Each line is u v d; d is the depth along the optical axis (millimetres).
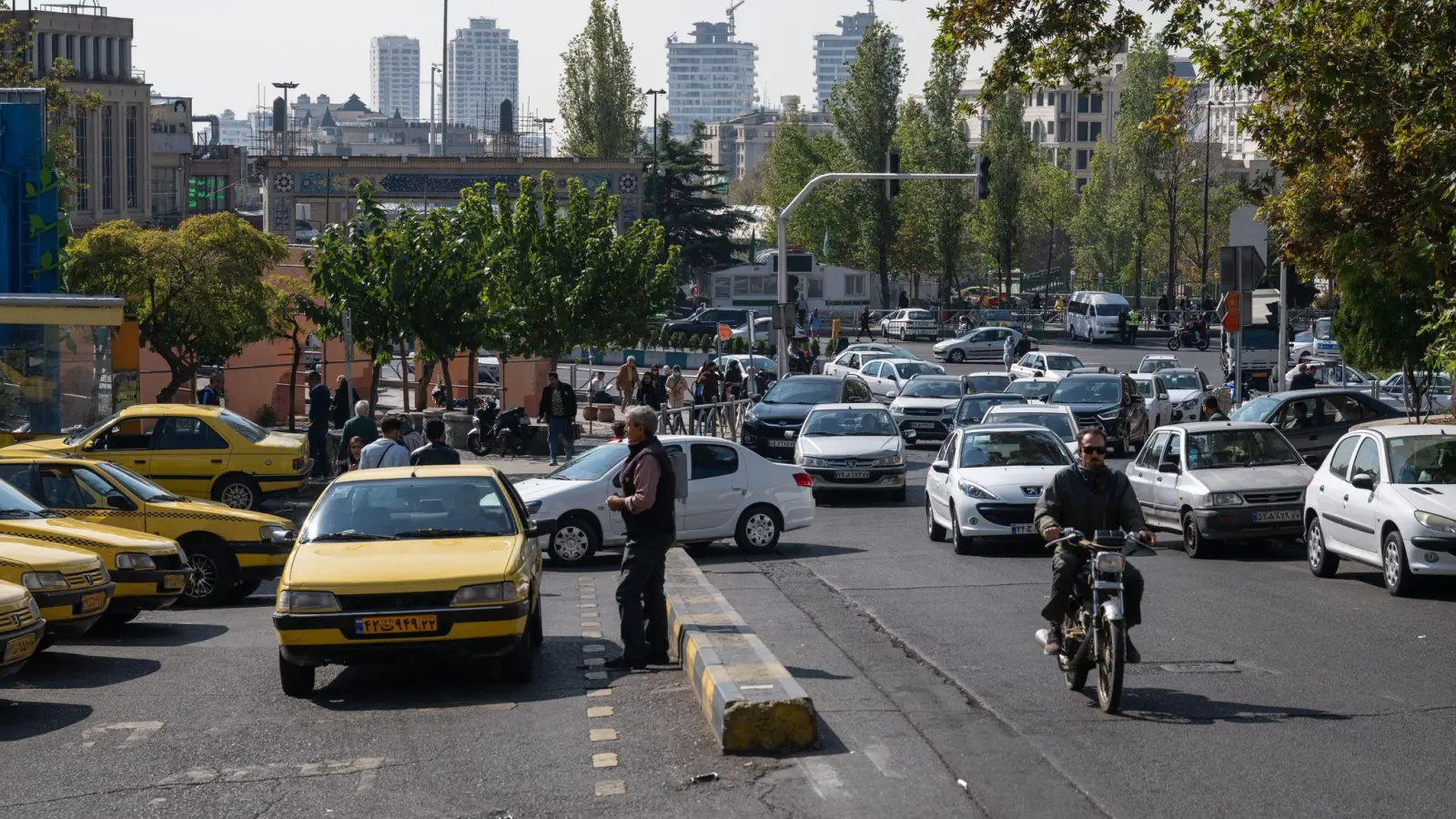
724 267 98000
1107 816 7094
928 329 81938
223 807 7727
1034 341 77375
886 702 9703
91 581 12844
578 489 18797
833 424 27203
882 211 88812
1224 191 88438
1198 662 11125
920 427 37594
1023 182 94250
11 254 27641
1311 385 35906
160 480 22750
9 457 16719
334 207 78438
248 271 33156
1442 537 14164
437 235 32000
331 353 47344
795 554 19438
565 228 37938
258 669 12133
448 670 11844
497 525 11766
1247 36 15984
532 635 12391
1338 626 12805
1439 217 15891
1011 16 19016
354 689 11117
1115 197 95438
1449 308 17578
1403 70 16000
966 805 7293
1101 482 9883
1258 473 18641
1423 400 33594
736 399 41688
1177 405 41094
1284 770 7926
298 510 24656
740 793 7598
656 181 87625
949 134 90375
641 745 8695
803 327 74000
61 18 89375
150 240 32188
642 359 64188
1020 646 11930
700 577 13945
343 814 7551
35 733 9672
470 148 173625
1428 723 9047
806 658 11469
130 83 91500
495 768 8336
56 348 23797
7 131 27547
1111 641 9281
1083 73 19312
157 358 41469
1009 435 20484
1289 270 28453
